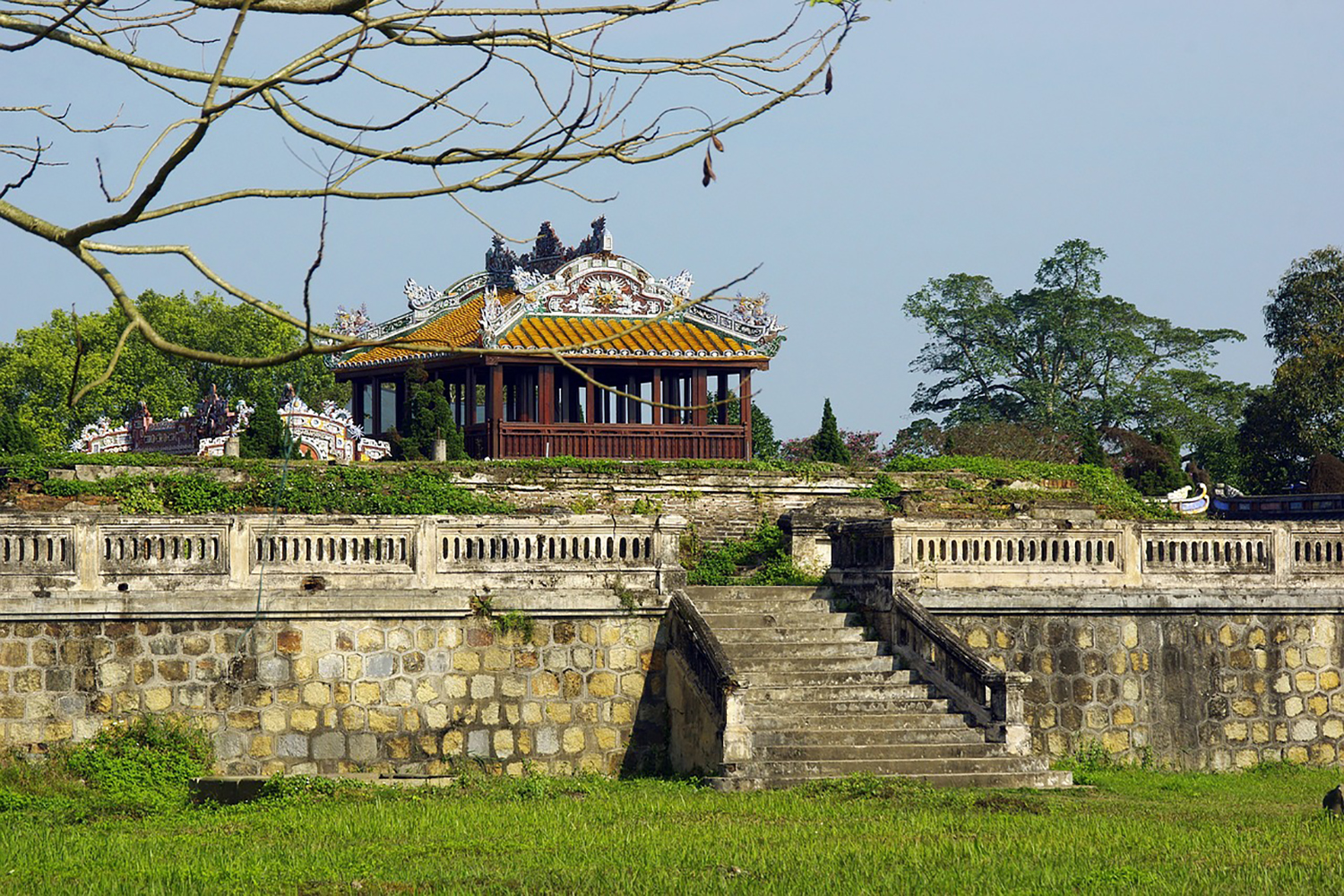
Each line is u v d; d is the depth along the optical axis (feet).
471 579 148.36
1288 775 157.89
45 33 57.47
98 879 94.73
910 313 390.42
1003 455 296.30
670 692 150.41
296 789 132.16
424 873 96.68
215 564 142.72
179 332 353.51
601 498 201.05
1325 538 166.40
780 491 206.80
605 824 115.24
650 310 242.37
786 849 103.60
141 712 140.05
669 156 60.90
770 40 61.72
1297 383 334.24
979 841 106.01
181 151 53.88
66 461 183.42
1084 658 157.89
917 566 155.02
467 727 146.82
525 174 59.52
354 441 228.02
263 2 57.31
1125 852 103.30
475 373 238.89
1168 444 332.39
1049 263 388.98
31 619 137.80
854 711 143.64
